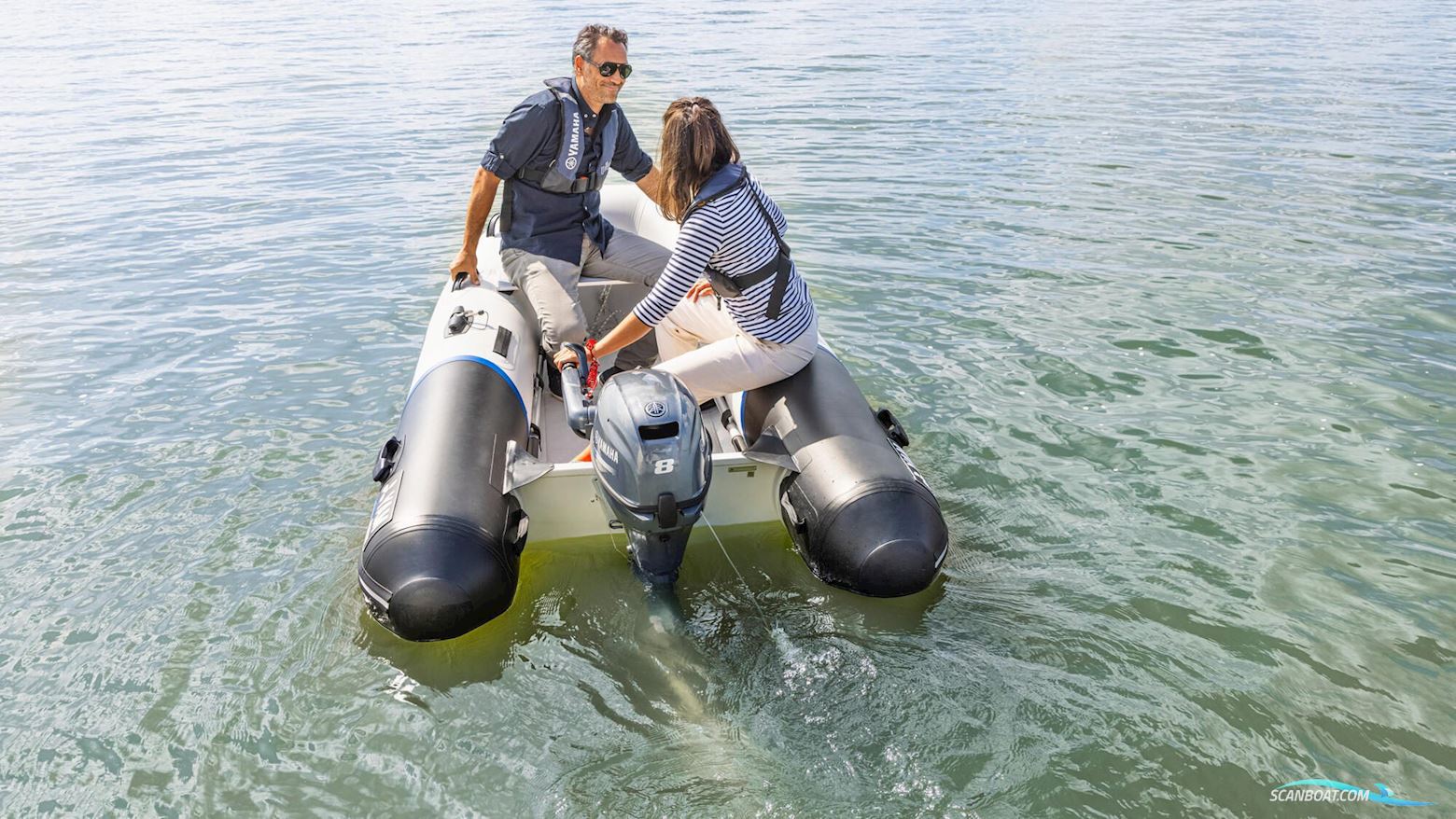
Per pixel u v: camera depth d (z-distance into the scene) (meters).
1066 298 4.92
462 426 2.85
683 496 2.50
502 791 2.00
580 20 19.09
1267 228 6.04
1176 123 9.13
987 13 19.73
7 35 17.39
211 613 2.60
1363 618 2.52
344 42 16.05
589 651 2.44
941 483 3.23
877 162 7.72
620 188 4.82
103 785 2.03
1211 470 3.29
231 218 6.57
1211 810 1.91
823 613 2.56
